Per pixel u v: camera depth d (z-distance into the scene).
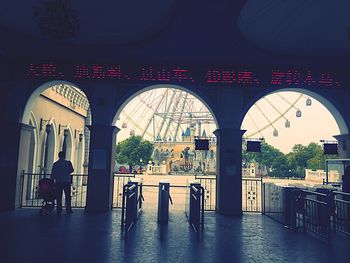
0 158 8.97
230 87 9.48
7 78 9.15
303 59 9.05
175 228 7.05
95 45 8.44
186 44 8.18
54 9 4.82
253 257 4.97
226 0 6.04
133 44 8.34
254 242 5.94
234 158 9.35
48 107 12.88
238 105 9.58
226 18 6.76
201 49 8.45
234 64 9.39
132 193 7.21
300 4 6.55
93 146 9.23
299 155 47.47
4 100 9.21
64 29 4.94
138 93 9.71
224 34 7.57
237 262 4.70
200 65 9.40
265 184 9.48
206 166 54.00
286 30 7.64
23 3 6.49
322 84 9.44
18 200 9.29
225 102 9.59
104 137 9.28
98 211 8.95
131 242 5.67
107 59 9.22
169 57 9.02
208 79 9.34
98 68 9.25
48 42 8.24
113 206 10.30
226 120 9.53
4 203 8.91
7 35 7.95
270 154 55.44
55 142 13.71
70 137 15.62
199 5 6.30
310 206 7.45
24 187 9.97
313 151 47.78
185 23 7.11
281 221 7.92
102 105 9.38
